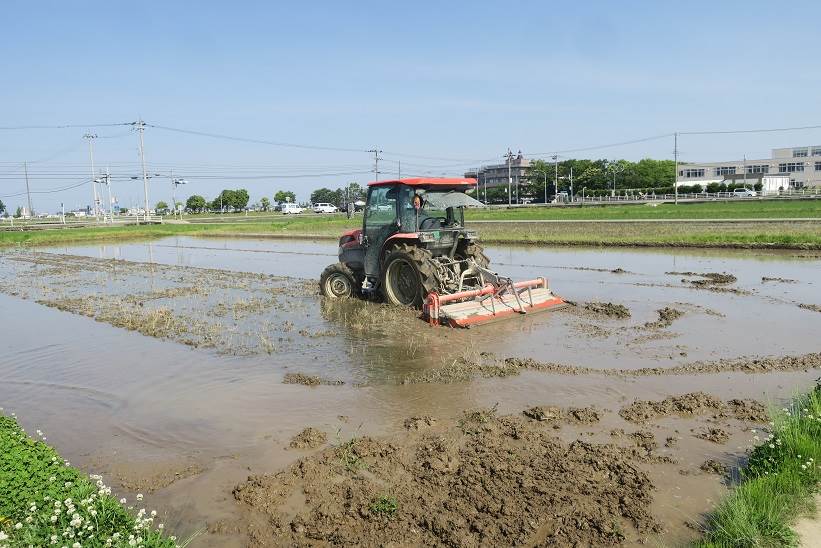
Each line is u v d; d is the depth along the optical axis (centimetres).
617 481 441
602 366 716
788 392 614
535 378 677
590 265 1686
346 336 884
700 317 960
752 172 9812
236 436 541
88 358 805
